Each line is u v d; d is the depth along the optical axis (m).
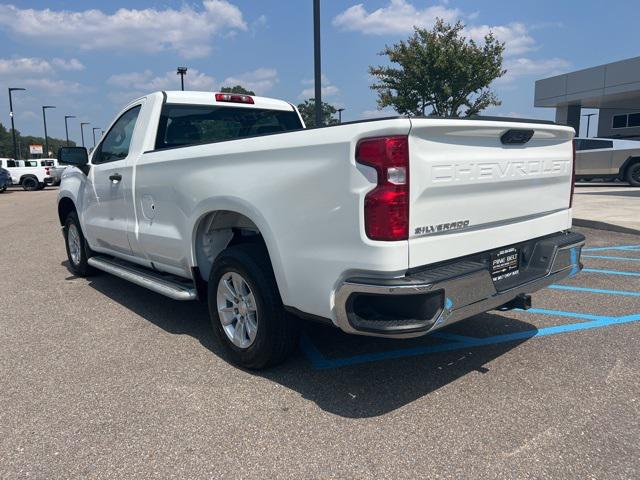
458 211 3.19
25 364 4.14
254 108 5.81
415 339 4.51
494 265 3.58
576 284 6.17
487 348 4.28
